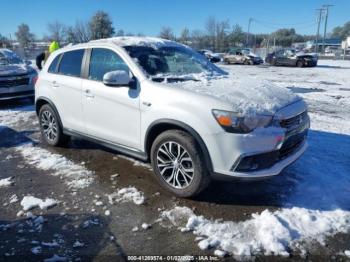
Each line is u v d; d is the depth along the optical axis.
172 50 4.91
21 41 57.88
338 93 11.91
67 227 3.34
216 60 36.22
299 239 3.10
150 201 3.83
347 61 38.75
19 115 8.25
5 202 3.86
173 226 3.34
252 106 3.47
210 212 3.58
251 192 3.98
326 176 4.36
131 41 4.78
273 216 3.42
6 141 6.15
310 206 3.64
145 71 4.20
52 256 2.90
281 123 3.53
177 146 3.76
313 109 8.95
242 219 3.43
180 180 3.85
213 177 3.56
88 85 4.71
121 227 3.33
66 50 5.34
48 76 5.51
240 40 80.06
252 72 21.94
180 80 4.21
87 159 5.14
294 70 23.86
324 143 5.74
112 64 4.50
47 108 5.59
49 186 4.24
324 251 2.94
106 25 50.84
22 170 4.77
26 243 3.08
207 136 3.46
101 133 4.67
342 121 7.46
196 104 3.56
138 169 4.73
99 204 3.77
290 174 4.43
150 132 3.97
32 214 3.58
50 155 5.34
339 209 3.56
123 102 4.21
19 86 9.07
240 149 3.36
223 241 3.08
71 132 5.25
